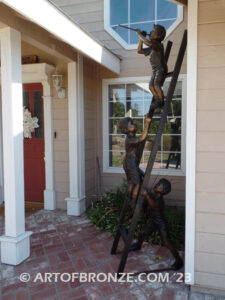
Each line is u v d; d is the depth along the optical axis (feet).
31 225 12.28
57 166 14.44
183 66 13.50
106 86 15.21
